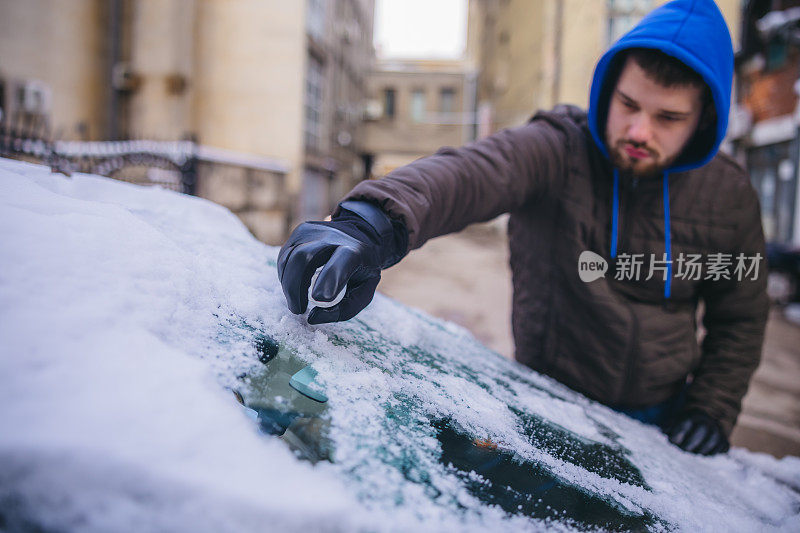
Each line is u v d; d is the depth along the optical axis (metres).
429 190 0.88
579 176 1.14
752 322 1.24
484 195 1.02
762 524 0.67
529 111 16.81
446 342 0.98
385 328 0.85
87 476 0.29
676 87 0.94
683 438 1.11
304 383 0.52
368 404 0.53
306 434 0.44
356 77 20.94
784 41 9.06
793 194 8.95
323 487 0.36
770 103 9.70
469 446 0.54
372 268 0.67
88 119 9.88
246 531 0.31
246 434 0.37
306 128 13.45
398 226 0.78
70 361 0.36
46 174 0.78
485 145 1.09
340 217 0.76
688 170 1.09
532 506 0.48
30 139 4.03
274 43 11.22
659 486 0.66
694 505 0.64
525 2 17.42
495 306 5.86
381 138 26.06
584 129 1.18
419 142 26.27
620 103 1.01
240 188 9.16
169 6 10.33
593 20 14.02
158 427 0.34
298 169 11.33
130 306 0.45
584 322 1.17
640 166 1.04
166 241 0.62
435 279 7.53
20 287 0.40
